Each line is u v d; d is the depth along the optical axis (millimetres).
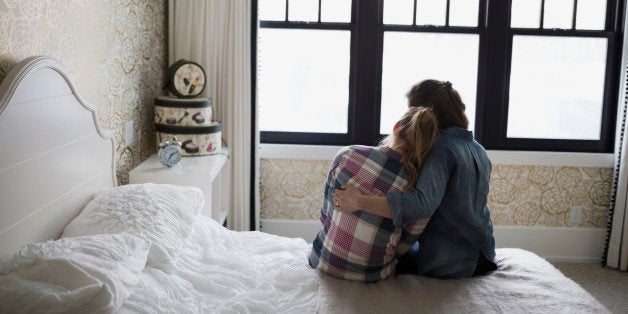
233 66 3643
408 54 3887
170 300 1708
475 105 3918
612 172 3895
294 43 3896
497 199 3943
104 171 2441
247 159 3734
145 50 3273
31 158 1814
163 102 3217
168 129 3199
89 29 2455
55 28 2129
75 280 1464
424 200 1897
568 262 3959
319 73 3934
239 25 3600
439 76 3904
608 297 3350
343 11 3857
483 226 2078
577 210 3936
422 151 1995
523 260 2225
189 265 2000
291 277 2035
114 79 2779
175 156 2949
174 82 3357
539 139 3932
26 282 1425
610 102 3881
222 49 3639
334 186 2047
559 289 1953
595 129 3947
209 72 3635
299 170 3949
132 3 3021
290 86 3953
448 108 2131
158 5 3506
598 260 3975
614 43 3836
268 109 3982
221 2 3582
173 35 3617
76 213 2145
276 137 3977
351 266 2025
